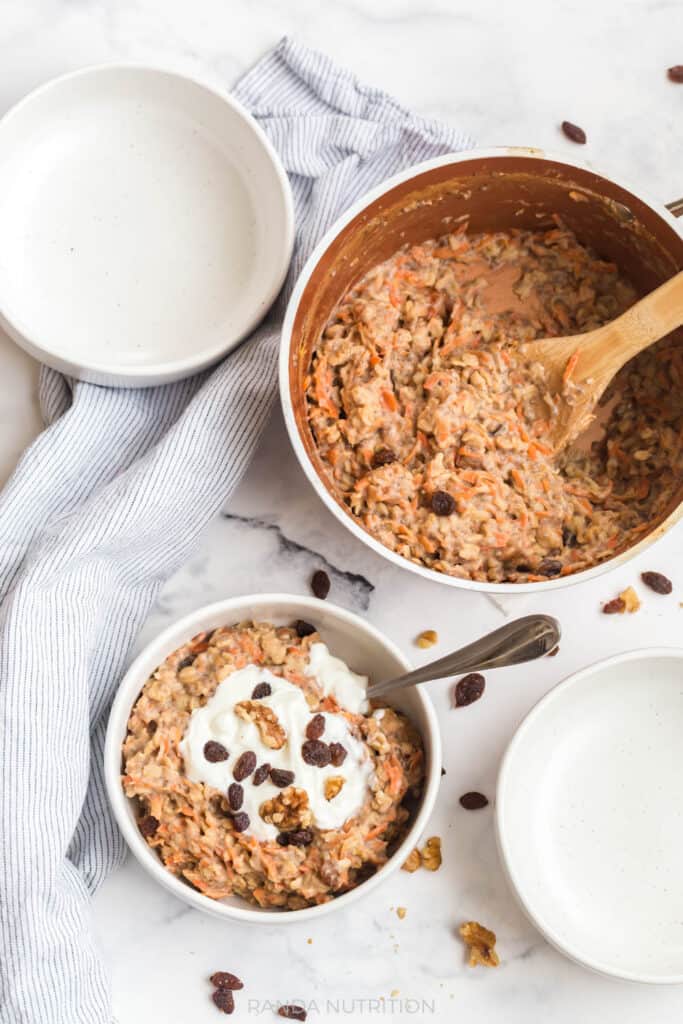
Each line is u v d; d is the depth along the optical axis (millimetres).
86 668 945
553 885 976
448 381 945
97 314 994
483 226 985
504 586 899
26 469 973
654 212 929
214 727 928
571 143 1026
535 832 981
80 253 998
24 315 987
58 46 1017
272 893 923
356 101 1012
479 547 939
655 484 960
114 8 1017
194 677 944
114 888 983
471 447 941
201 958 979
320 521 1009
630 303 982
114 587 978
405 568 898
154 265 1000
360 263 973
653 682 985
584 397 935
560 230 981
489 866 988
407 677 919
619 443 966
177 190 1006
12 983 914
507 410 950
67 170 1000
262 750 923
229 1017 975
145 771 926
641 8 1023
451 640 1001
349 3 1022
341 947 983
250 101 1017
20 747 917
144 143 1005
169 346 996
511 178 948
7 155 991
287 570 1007
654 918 971
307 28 1021
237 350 987
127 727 938
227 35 1021
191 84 983
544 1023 978
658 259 953
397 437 948
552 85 1026
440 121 1024
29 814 915
